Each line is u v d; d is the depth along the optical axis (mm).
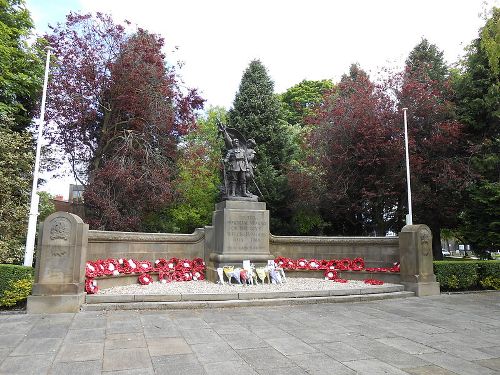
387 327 7719
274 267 12836
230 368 5152
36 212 12250
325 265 14789
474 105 21188
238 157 13719
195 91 23516
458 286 13398
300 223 27641
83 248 9305
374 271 13703
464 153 22312
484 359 5746
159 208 22891
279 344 6320
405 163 21328
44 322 7641
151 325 7473
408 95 22250
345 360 5574
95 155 21594
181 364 5273
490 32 19094
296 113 45656
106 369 5043
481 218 19469
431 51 31422
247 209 13312
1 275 9094
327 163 23281
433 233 24562
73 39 20328
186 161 24062
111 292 10172
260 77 32156
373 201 23000
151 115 21125
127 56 20125
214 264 13070
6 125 15930
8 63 17422
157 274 12898
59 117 20297
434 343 6594
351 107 23547
